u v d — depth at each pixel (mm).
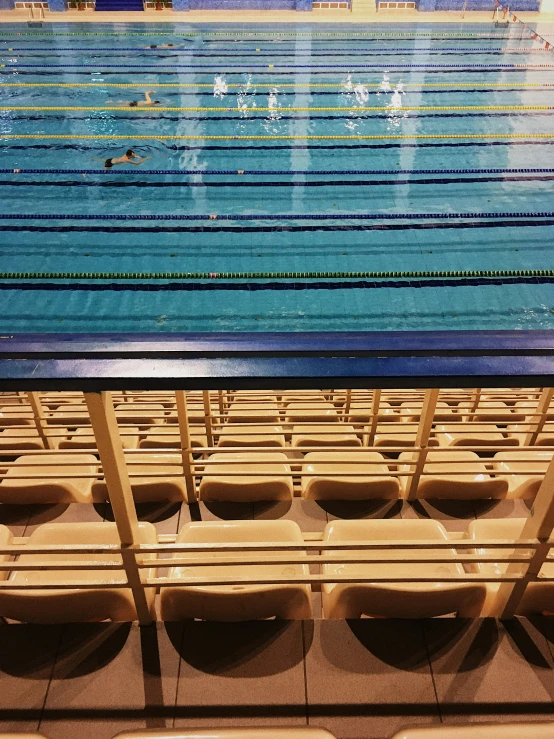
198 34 10953
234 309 4980
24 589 1289
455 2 11906
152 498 2230
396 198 6312
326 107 8320
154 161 6984
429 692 1324
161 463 2113
